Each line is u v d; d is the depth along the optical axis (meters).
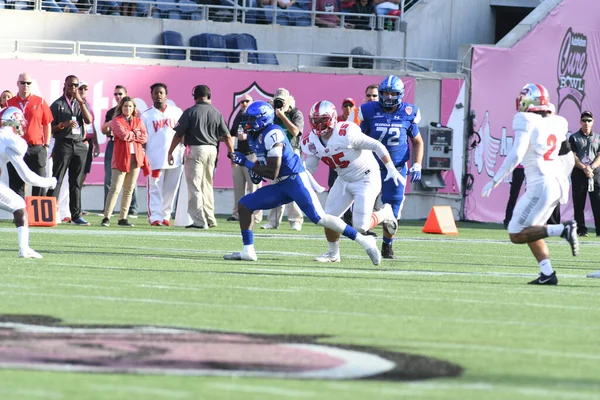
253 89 50.47
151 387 11.93
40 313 17.17
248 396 11.61
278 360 13.67
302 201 26.88
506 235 44.78
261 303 19.12
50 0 53.41
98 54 52.69
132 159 39.75
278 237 37.31
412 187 53.41
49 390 11.70
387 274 25.42
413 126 29.91
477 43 62.88
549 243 40.09
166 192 41.03
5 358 13.43
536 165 23.06
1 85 46.56
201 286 21.52
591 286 23.83
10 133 25.80
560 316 18.53
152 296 19.69
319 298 20.08
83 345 14.41
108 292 20.09
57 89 47.41
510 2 63.44
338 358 13.93
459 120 53.88
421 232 44.53
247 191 44.16
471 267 28.33
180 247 31.44
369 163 27.73
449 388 12.28
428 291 21.89
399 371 13.20
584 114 44.38
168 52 53.31
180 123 39.31
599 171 45.09
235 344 14.73
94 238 33.75
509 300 20.69
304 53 51.09
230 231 39.06
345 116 39.22
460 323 17.36
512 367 13.66
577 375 13.28
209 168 39.91
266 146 26.16
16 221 26.44
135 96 48.72
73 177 39.59
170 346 14.46
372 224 28.08
